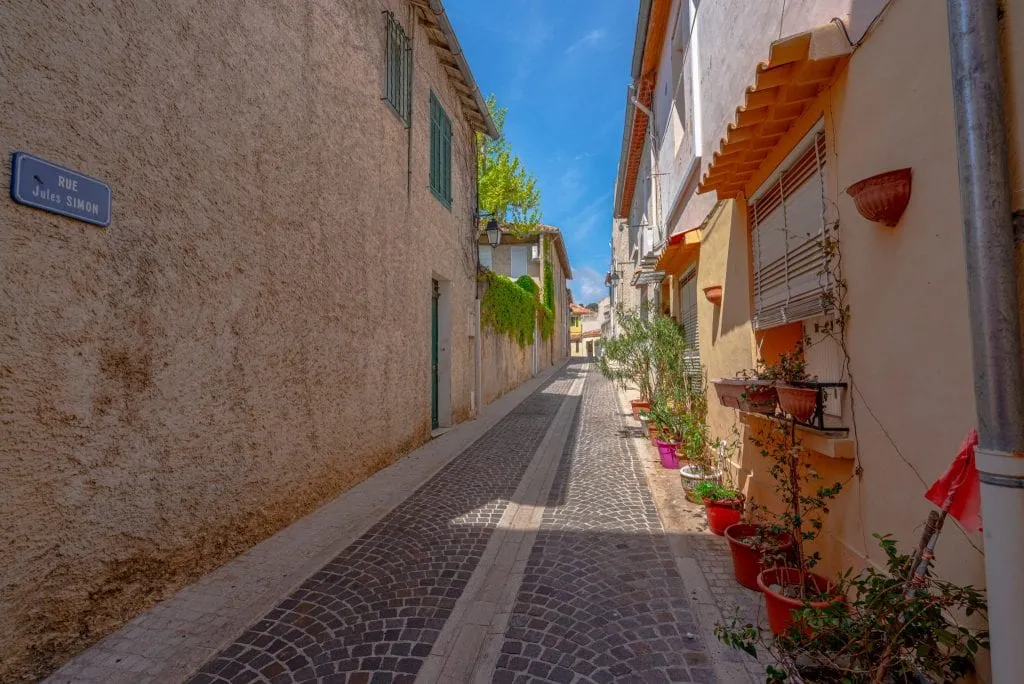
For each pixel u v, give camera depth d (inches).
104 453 111.7
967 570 74.5
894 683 73.7
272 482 169.8
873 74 94.3
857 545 104.6
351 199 225.9
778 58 106.7
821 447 110.8
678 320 318.0
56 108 100.7
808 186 126.3
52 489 100.7
